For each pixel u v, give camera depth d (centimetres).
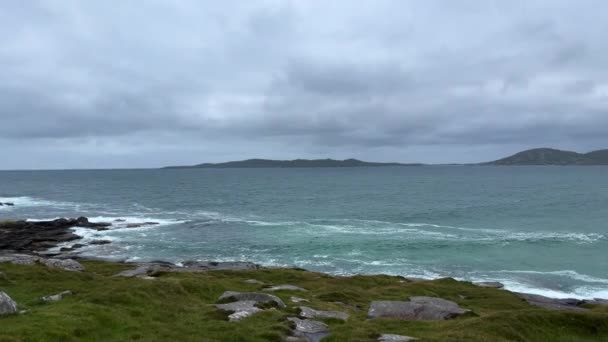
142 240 7825
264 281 4422
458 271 5703
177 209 12762
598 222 9456
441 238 7825
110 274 4506
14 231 8331
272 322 2116
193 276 4141
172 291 2681
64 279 3303
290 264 6172
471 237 7900
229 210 12456
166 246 7344
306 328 2088
